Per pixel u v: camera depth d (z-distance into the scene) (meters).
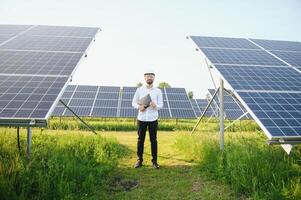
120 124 17.50
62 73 7.34
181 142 9.87
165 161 8.35
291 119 6.42
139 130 7.77
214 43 11.11
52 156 6.54
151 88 8.09
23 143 8.20
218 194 5.80
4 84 6.70
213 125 17.69
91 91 21.75
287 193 5.23
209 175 6.79
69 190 5.26
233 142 8.64
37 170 5.72
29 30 11.37
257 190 5.52
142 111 7.71
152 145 7.70
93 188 5.85
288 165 6.32
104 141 9.16
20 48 9.16
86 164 7.04
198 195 5.80
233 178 6.07
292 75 9.02
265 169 5.99
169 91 23.17
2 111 5.56
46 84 6.72
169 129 18.09
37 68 7.64
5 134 8.68
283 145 6.00
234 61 9.52
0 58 8.28
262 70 9.12
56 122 16.39
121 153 9.05
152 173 7.14
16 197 4.78
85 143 8.68
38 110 5.62
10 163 5.72
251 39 12.91
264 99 7.17
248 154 6.54
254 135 10.83
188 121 24.62
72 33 11.09
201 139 9.26
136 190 6.04
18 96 6.16
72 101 19.83
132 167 7.68
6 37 10.27
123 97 21.38
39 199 5.02
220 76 8.19
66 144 8.23
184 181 6.55
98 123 17.61
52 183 5.43
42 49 9.12
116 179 6.66
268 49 11.70
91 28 11.85
